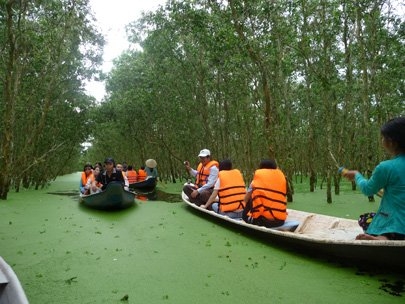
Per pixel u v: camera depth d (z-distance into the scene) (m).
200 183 9.51
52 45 12.41
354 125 12.82
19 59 12.11
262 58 9.63
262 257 5.14
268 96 9.45
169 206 10.37
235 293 3.86
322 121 15.71
